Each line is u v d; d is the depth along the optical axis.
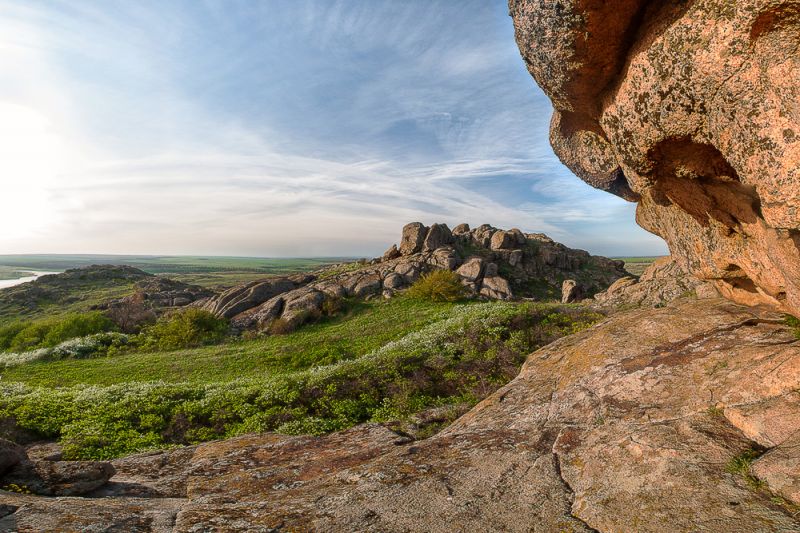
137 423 15.77
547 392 8.58
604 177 10.31
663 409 6.33
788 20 3.91
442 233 47.12
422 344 21.81
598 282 45.69
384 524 5.02
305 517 5.34
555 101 7.72
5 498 5.62
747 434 5.16
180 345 30.33
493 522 4.81
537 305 26.48
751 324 7.94
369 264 48.41
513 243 48.44
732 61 4.52
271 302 37.06
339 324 32.59
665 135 5.98
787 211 4.55
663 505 4.34
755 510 3.91
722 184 6.57
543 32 6.04
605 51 5.91
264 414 15.76
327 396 17.03
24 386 20.92
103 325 35.62
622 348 8.79
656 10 5.21
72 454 13.10
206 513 5.56
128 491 7.80
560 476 5.62
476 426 8.06
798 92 4.03
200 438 14.77
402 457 7.08
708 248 8.66
